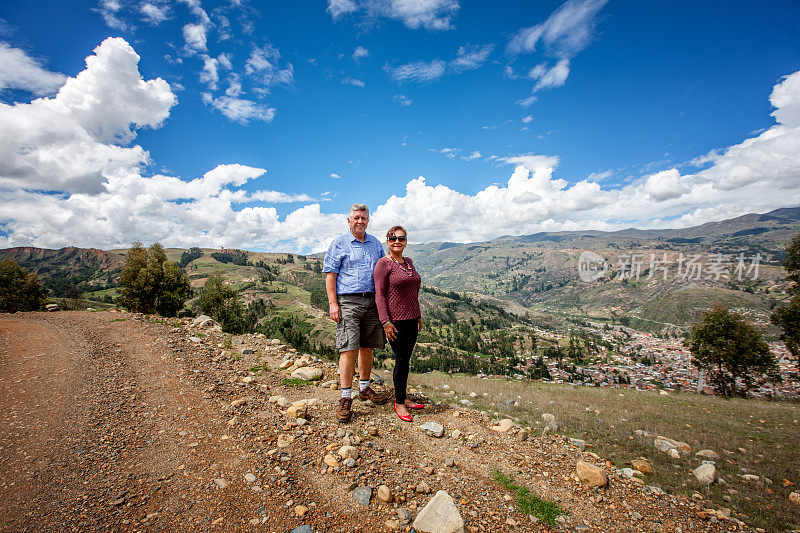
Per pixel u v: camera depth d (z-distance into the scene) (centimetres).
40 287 2998
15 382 533
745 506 415
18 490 279
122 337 827
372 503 298
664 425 857
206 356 705
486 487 350
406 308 452
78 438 369
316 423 434
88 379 548
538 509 322
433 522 269
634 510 343
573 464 422
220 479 308
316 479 321
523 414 852
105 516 254
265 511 272
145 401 471
